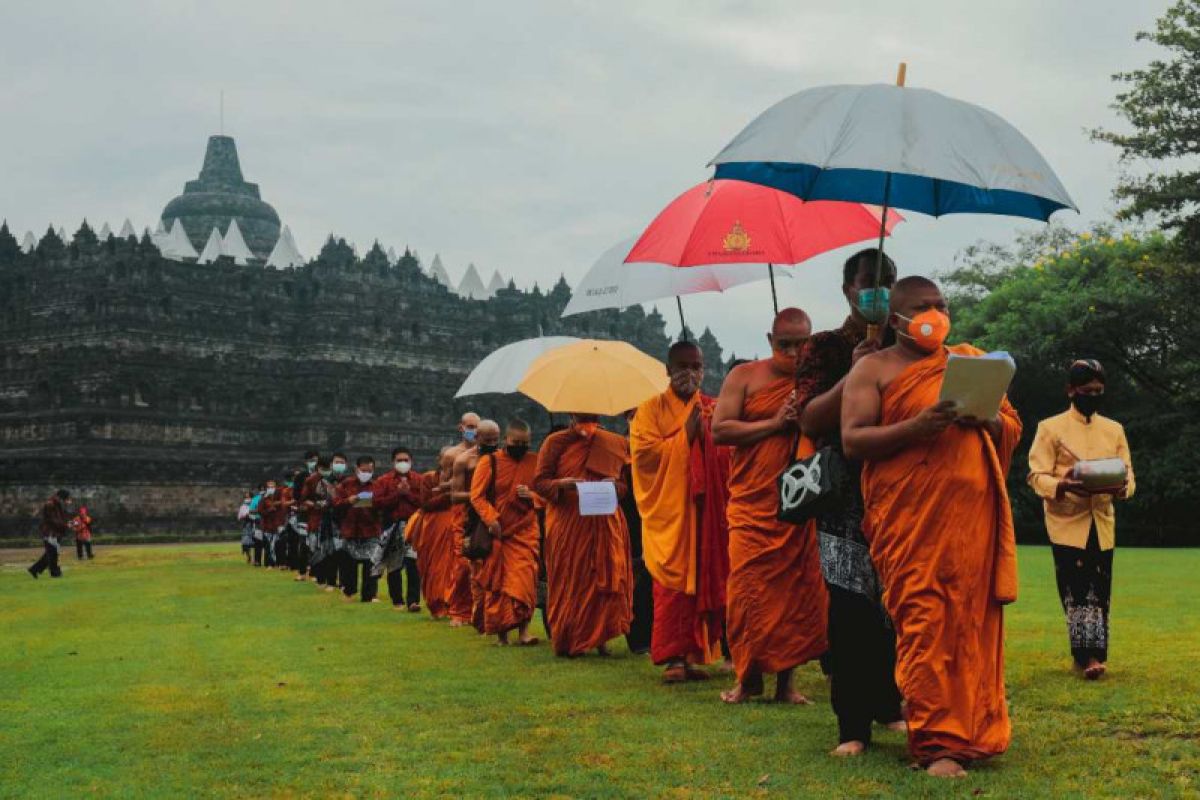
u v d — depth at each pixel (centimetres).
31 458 7375
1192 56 4962
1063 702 1069
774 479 1064
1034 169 882
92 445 7756
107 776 902
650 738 973
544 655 1531
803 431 967
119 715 1148
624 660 1477
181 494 7862
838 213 1235
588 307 1507
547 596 1611
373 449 8794
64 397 7925
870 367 851
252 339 8738
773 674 1293
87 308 8338
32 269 8644
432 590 2111
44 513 3716
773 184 1028
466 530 1697
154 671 1437
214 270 8675
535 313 10200
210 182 11906
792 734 972
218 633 1858
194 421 8212
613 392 1531
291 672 1401
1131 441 6016
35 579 3625
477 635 1794
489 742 983
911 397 827
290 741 1006
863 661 904
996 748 823
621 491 1529
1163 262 5278
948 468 810
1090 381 1263
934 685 815
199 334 8475
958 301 7731
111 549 6325
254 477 8212
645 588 1553
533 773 873
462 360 9700
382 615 2175
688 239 1224
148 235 8425
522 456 1680
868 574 905
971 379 780
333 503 2842
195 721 1109
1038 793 762
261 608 2347
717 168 1032
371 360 9131
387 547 2333
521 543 1664
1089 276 6338
